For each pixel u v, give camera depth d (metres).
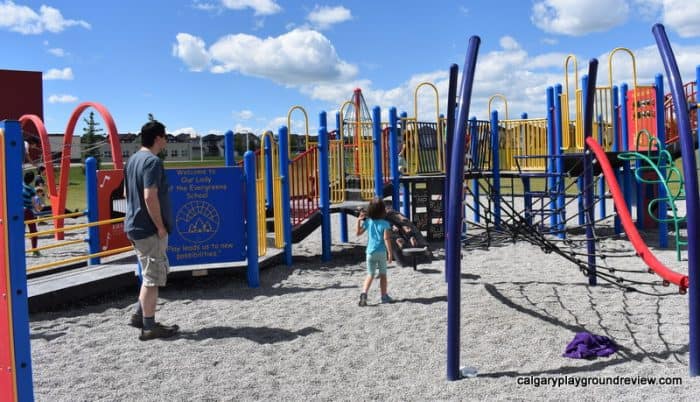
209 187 7.51
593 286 7.20
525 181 12.93
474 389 4.08
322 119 11.35
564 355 4.75
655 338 5.13
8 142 2.94
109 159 56.84
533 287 7.19
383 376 4.40
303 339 5.36
